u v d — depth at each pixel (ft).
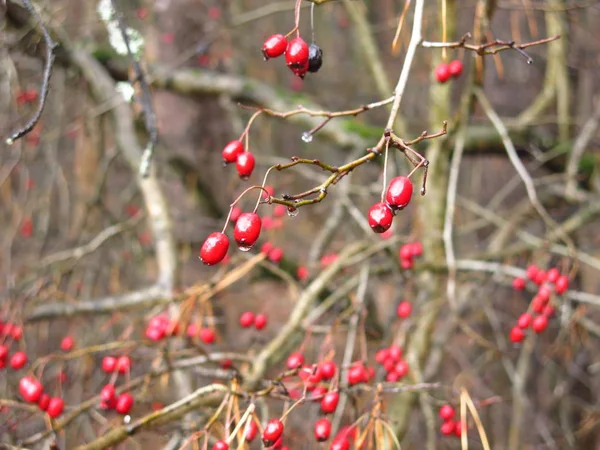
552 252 2.14
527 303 2.96
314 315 1.93
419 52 4.07
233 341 2.78
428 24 2.93
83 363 2.31
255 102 2.72
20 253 3.09
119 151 2.47
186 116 3.08
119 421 1.62
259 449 1.81
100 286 3.05
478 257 2.34
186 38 2.98
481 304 2.60
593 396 2.85
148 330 1.69
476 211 2.48
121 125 2.39
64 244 2.95
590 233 3.09
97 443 1.43
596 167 2.67
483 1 1.83
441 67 1.61
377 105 1.21
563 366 2.75
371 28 3.23
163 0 2.91
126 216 3.43
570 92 2.74
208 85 2.72
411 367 2.02
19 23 2.44
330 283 2.24
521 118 2.74
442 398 2.31
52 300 2.54
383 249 2.14
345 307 2.20
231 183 3.00
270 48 1.23
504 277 2.41
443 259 2.32
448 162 2.36
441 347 2.56
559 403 2.85
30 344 2.62
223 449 1.31
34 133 2.72
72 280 2.79
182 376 1.83
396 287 2.54
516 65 3.32
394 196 1.10
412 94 4.09
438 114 2.27
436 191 2.34
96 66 2.50
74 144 3.66
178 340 1.82
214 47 3.26
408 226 2.93
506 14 3.29
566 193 2.51
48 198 2.85
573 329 2.10
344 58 4.70
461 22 3.43
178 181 3.12
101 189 2.79
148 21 2.82
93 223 3.05
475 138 2.63
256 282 2.75
